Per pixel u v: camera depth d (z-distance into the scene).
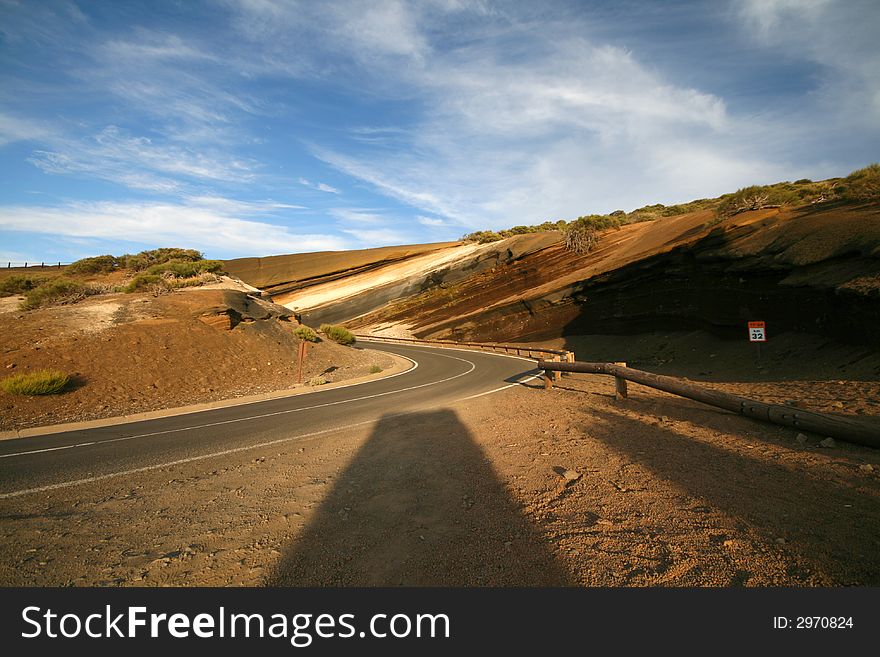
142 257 37.09
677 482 4.32
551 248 50.59
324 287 82.06
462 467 5.32
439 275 60.47
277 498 4.54
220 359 18.64
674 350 22.12
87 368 14.66
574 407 8.97
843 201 18.80
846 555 2.83
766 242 18.28
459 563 3.10
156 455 6.62
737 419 6.63
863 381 8.70
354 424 8.50
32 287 27.31
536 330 37.25
